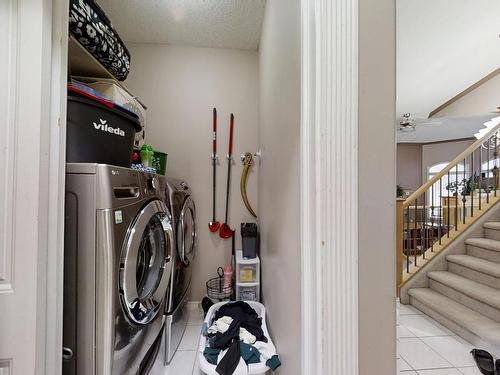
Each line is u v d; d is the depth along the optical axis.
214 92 2.37
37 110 0.75
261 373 1.15
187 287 2.01
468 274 2.43
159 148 2.32
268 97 1.62
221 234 2.32
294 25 0.88
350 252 0.56
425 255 2.83
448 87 3.89
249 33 2.15
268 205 1.61
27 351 0.73
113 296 0.92
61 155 0.83
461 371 1.59
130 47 2.30
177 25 2.06
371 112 0.57
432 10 2.41
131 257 1.03
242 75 2.38
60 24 0.82
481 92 3.83
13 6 0.75
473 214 2.89
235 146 2.38
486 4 2.34
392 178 0.58
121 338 0.97
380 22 0.58
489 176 3.76
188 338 1.84
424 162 6.55
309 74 0.61
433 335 2.00
